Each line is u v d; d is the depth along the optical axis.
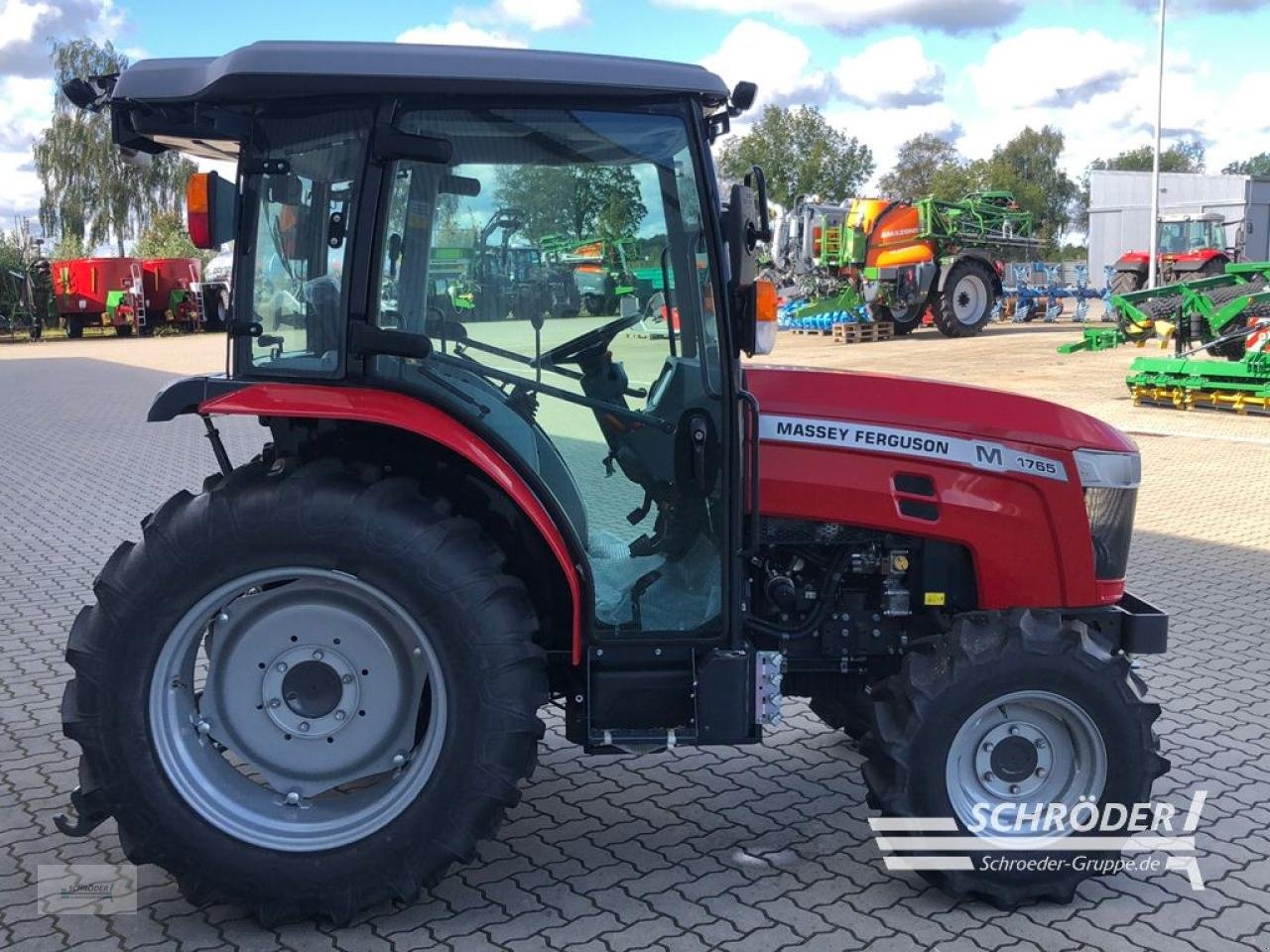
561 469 3.54
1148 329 15.96
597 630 3.58
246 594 3.43
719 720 3.54
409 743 3.48
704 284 3.48
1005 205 26.70
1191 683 5.52
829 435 3.74
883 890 3.65
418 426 3.28
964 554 3.86
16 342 35.09
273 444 4.03
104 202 46.31
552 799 4.30
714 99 3.45
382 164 3.29
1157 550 8.05
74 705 3.31
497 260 3.42
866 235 24.28
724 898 3.58
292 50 3.18
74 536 8.42
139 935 3.35
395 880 3.35
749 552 3.57
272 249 3.36
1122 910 3.54
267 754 3.48
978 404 3.86
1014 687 3.50
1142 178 40.56
